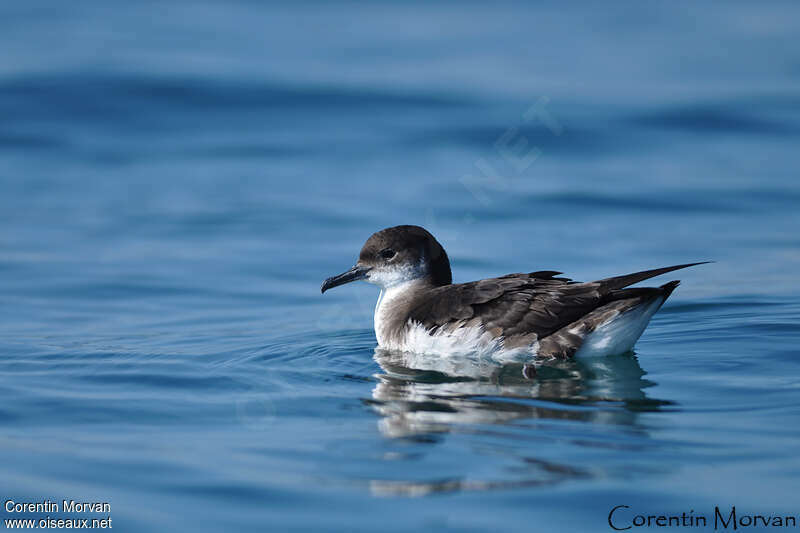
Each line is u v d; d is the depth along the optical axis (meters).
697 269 16.50
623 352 11.95
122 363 12.12
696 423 9.23
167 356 12.51
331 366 11.98
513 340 11.86
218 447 8.88
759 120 24.92
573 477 7.93
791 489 7.61
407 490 7.79
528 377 11.16
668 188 20.77
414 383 11.05
